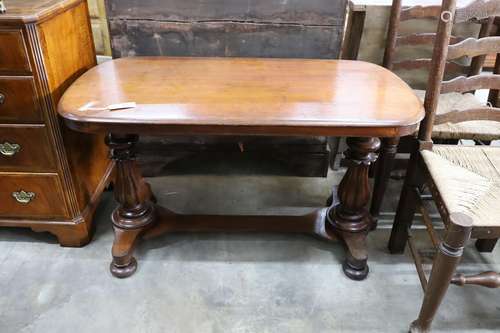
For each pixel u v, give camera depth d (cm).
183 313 138
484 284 119
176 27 171
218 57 165
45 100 133
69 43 146
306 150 202
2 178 147
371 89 132
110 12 168
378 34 191
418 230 176
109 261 158
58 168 145
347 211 156
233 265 158
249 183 205
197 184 204
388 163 160
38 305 140
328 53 178
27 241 167
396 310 141
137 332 131
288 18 170
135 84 132
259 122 110
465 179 126
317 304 142
